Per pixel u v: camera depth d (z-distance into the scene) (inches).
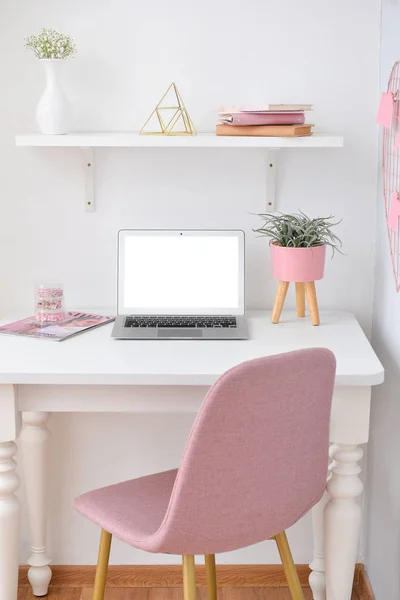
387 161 89.7
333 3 93.7
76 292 100.6
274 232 91.8
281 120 86.6
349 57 94.7
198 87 95.7
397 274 85.5
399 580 85.0
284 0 93.7
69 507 104.2
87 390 80.0
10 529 81.8
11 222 99.0
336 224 95.5
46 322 92.5
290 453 70.4
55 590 104.3
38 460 98.0
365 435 78.8
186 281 94.9
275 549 104.8
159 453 103.0
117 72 95.4
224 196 98.0
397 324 86.4
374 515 98.3
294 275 90.1
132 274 95.0
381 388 94.1
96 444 102.8
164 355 81.9
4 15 94.3
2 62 95.3
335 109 95.8
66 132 90.4
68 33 94.7
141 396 80.0
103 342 86.5
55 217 98.7
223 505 68.5
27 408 80.4
